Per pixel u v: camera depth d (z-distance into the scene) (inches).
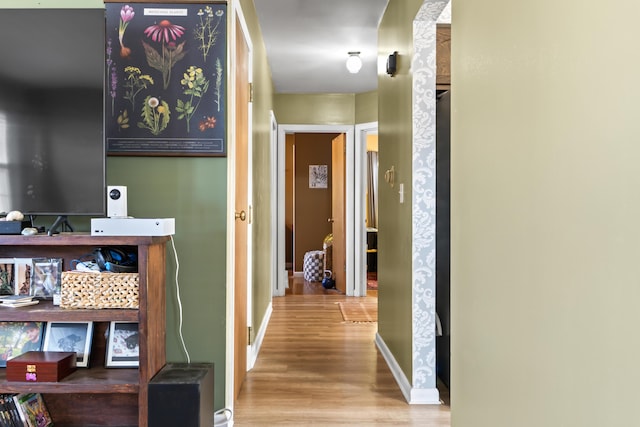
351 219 247.9
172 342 93.4
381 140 153.9
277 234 248.2
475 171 61.9
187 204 93.4
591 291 36.2
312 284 288.7
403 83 118.5
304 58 187.9
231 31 94.0
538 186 44.7
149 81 92.8
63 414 88.4
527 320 46.9
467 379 64.9
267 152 191.6
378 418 99.0
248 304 129.4
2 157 79.4
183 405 74.2
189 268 93.4
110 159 93.2
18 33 79.7
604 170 34.6
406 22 115.0
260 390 114.6
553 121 41.9
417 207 107.4
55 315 74.0
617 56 33.1
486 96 58.1
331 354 144.8
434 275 107.7
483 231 59.1
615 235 33.3
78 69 79.2
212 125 93.0
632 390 31.5
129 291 76.0
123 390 74.4
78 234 79.8
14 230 77.7
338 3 139.6
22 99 79.5
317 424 95.9
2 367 81.8
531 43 46.1
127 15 92.8
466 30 65.7
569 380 39.3
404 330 116.8
